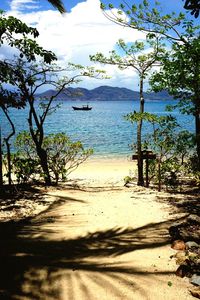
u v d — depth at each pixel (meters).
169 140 13.48
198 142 12.70
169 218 8.86
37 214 9.97
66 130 58.91
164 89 11.88
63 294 4.70
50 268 5.56
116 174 21.11
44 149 16.95
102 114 122.69
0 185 12.70
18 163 14.20
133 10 11.98
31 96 14.96
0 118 94.12
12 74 13.11
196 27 10.90
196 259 5.79
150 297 4.65
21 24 11.46
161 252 6.33
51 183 16.05
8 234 7.78
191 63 10.77
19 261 5.91
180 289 4.89
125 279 5.16
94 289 4.84
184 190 13.41
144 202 11.12
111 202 11.41
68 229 8.12
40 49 12.03
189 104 11.75
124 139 44.09
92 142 41.09
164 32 11.91
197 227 7.50
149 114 13.65
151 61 15.09
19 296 4.63
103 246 6.79
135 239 7.20
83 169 23.34
